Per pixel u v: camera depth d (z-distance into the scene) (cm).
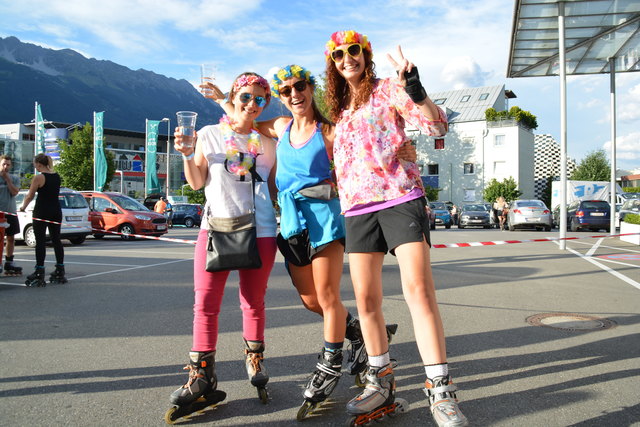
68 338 431
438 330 248
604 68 1664
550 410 271
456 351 383
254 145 301
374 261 265
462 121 5119
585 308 538
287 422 264
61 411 277
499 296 612
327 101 282
